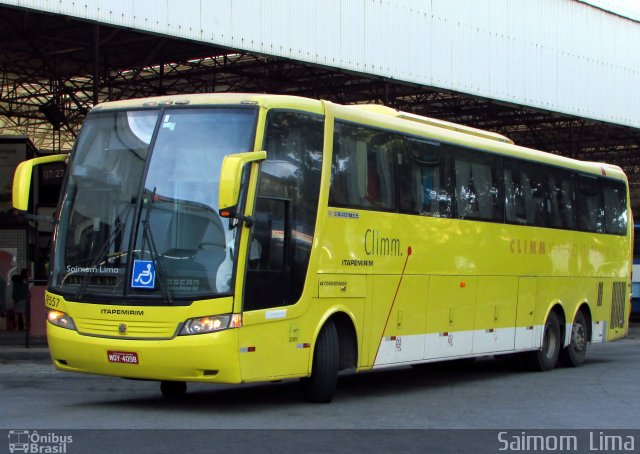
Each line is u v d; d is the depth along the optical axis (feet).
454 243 45.37
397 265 40.91
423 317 42.96
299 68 95.66
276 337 33.83
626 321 65.46
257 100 33.83
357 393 42.39
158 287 32.19
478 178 48.03
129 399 38.58
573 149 135.64
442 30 81.41
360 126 39.11
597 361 62.18
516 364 55.01
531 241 52.65
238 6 64.54
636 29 104.47
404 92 100.89
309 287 35.35
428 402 39.24
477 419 34.42
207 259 32.30
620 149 136.67
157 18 59.77
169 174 33.37
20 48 96.84
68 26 83.76
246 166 32.81
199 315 31.78
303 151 35.58
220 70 98.53
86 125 35.86
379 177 40.09
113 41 89.25
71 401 37.68
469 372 53.93
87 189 34.60
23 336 68.90
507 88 88.48
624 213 65.62
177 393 38.99
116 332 32.55
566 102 95.40
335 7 71.61
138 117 34.81
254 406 36.24
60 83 102.42
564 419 34.83
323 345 36.63
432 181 44.01
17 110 128.57
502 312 49.65
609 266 62.64
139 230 32.94
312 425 31.71
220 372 31.91
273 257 33.78
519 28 89.86
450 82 82.28
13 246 79.97
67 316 33.65
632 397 41.63
